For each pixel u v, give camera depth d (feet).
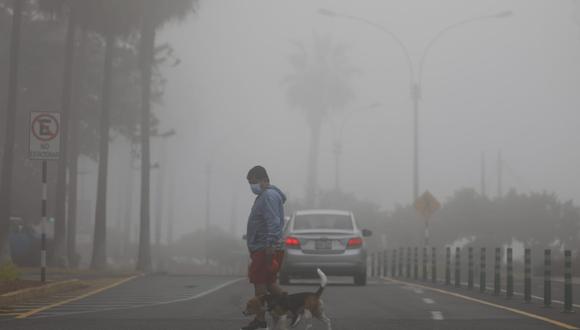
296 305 82.58
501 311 114.21
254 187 89.45
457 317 105.81
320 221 173.78
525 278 132.26
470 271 164.25
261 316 85.15
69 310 112.68
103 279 191.72
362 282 172.55
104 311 111.14
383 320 101.71
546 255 124.06
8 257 222.48
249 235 89.61
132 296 137.28
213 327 93.66
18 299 126.00
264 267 88.84
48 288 140.15
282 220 89.20
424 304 124.16
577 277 255.70
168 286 163.94
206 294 141.59
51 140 142.61
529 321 101.81
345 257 168.55
